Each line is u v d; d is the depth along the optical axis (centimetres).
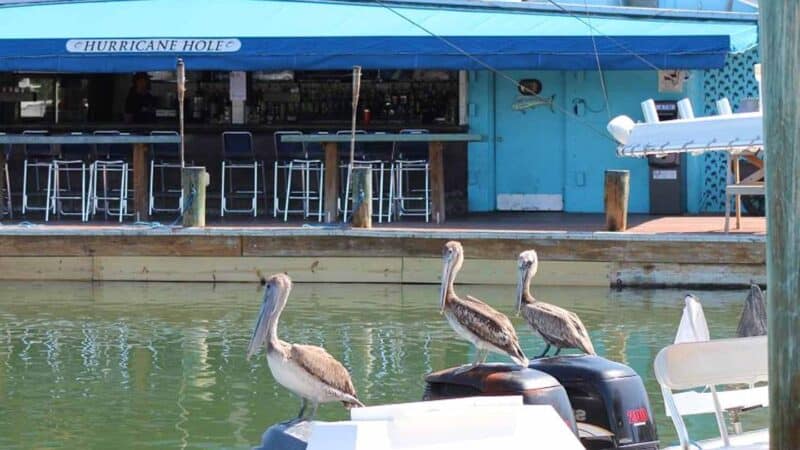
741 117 1360
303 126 1933
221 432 957
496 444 529
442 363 1155
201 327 1331
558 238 1566
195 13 1983
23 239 1623
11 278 1631
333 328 1318
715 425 981
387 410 556
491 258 1576
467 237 1577
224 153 1834
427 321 1355
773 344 613
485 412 534
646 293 1524
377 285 1598
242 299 1501
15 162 1922
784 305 607
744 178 1936
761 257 1525
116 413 1003
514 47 1788
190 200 1647
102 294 1537
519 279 902
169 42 1838
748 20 1906
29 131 1964
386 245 1597
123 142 1759
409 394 1042
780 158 604
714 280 1540
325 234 1605
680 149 1369
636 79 1991
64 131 1970
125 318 1380
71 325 1342
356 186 1641
